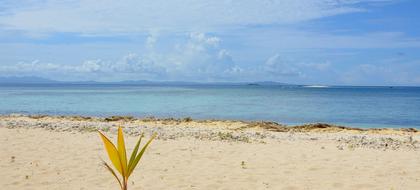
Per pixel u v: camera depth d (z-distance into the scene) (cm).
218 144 1403
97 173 960
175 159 1138
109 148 414
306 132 1933
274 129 2027
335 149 1323
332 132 1959
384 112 3962
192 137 1577
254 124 2175
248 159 1145
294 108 4378
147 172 981
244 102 5488
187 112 3666
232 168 1030
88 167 1020
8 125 1869
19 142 1380
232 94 8931
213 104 4909
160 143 1412
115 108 4066
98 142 1405
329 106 4841
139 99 6012
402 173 991
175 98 6500
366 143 1471
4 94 7494
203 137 1577
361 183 893
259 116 3359
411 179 936
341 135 1781
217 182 893
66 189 828
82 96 6906
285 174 972
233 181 903
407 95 10038
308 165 1070
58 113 3403
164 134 1653
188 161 1112
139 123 2225
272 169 1024
